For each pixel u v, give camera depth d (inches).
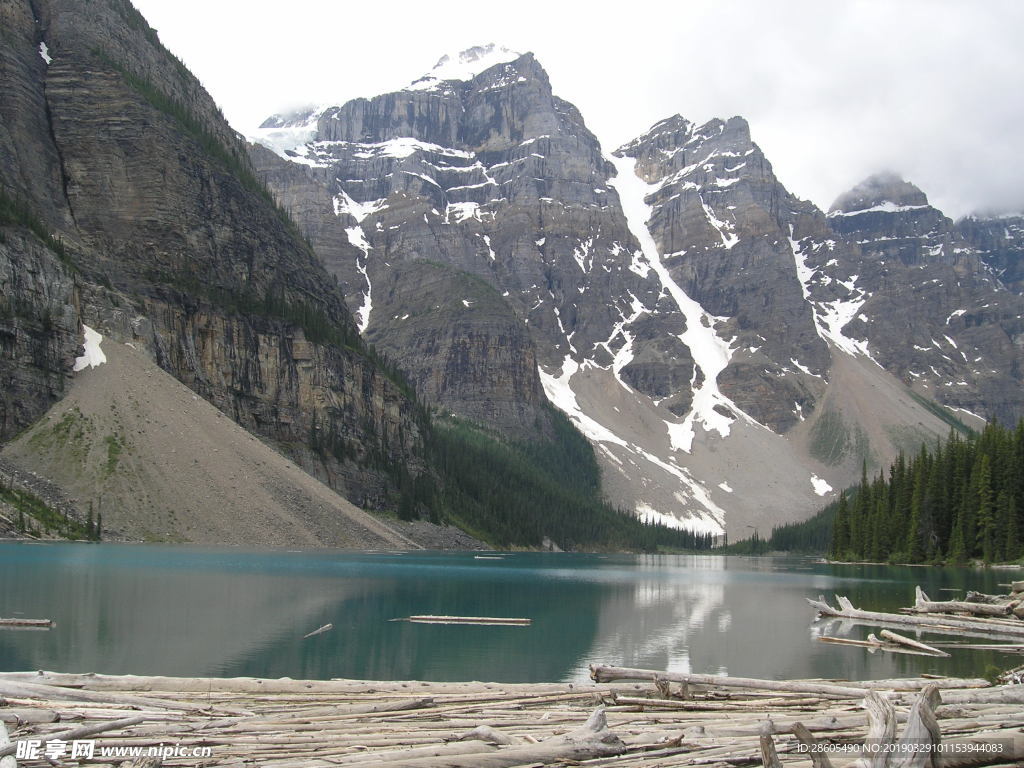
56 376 5880.9
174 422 6038.4
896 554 6879.9
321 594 3029.0
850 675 1689.2
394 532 7657.5
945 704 1125.7
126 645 1807.3
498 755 824.9
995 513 5821.9
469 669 1742.1
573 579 4758.9
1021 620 2422.5
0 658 1598.2
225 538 5526.6
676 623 2593.5
